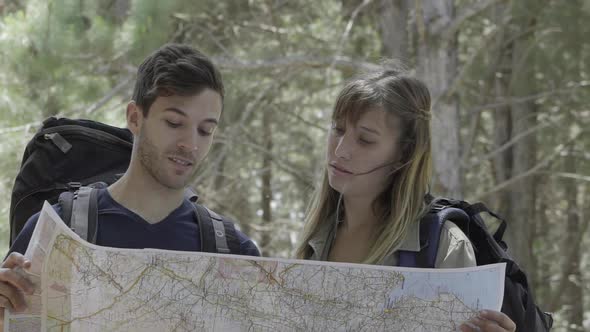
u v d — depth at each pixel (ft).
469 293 7.20
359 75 8.43
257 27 30.01
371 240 8.30
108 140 8.51
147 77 7.36
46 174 8.24
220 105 7.50
